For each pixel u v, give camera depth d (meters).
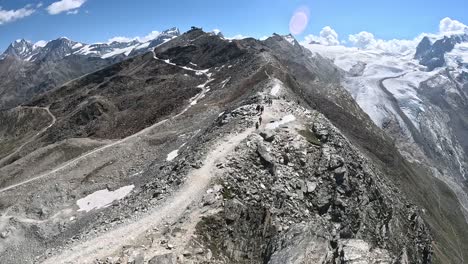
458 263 107.06
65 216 78.06
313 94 172.50
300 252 35.38
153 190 50.91
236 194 46.09
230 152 52.66
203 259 36.56
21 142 154.00
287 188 50.81
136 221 41.69
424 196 146.25
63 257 37.31
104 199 79.56
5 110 181.00
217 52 189.00
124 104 150.00
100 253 37.12
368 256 33.50
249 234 42.16
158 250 36.59
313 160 56.84
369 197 61.81
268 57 149.12
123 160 94.62
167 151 86.25
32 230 76.25
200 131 86.69
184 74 173.38
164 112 128.88
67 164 99.38
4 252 73.00
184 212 42.12
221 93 125.56
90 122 141.75
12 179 101.25
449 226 144.62
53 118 169.50
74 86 197.50
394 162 144.88
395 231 62.91
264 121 63.72
